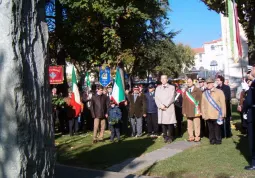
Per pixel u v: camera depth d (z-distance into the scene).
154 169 6.93
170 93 10.29
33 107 2.76
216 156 7.74
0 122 2.60
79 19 15.85
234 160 7.21
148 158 8.12
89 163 7.91
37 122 2.79
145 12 13.85
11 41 2.60
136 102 11.83
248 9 9.30
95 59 15.54
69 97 13.02
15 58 2.60
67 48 18.12
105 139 11.42
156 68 31.78
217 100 9.31
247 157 7.40
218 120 9.23
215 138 9.50
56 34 18.42
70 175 6.58
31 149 2.69
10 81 2.58
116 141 10.93
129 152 8.93
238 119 15.07
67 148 10.00
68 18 16.48
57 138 12.19
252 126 6.35
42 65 2.92
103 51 15.27
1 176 2.59
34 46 2.85
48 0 19.03
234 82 27.92
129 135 12.40
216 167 6.71
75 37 16.39
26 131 2.64
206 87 9.66
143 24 15.16
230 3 9.06
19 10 2.67
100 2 12.87
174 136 11.60
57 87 19.22
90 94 14.33
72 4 14.22
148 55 28.25
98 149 9.58
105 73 13.74
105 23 14.12
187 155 8.12
